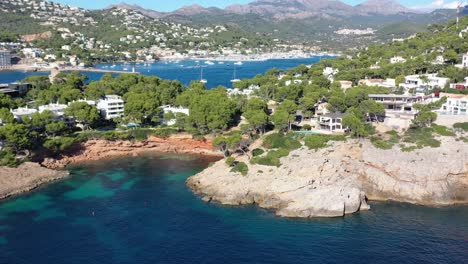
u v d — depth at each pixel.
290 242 111.81
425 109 170.75
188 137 193.75
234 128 197.12
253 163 151.25
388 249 107.56
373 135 155.75
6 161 157.75
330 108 180.12
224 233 117.19
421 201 136.25
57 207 136.38
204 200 139.38
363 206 132.38
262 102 199.88
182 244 111.75
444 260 102.50
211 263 102.81
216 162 164.25
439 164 140.62
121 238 115.69
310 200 130.50
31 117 186.50
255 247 109.50
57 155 179.50
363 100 179.38
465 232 115.88
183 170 170.62
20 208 135.88
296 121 189.50
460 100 169.25
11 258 106.62
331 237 114.19
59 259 106.00
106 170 171.50
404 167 141.62
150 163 180.00
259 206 134.50
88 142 186.75
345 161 146.50
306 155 149.25
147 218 127.38
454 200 136.12
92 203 138.88
